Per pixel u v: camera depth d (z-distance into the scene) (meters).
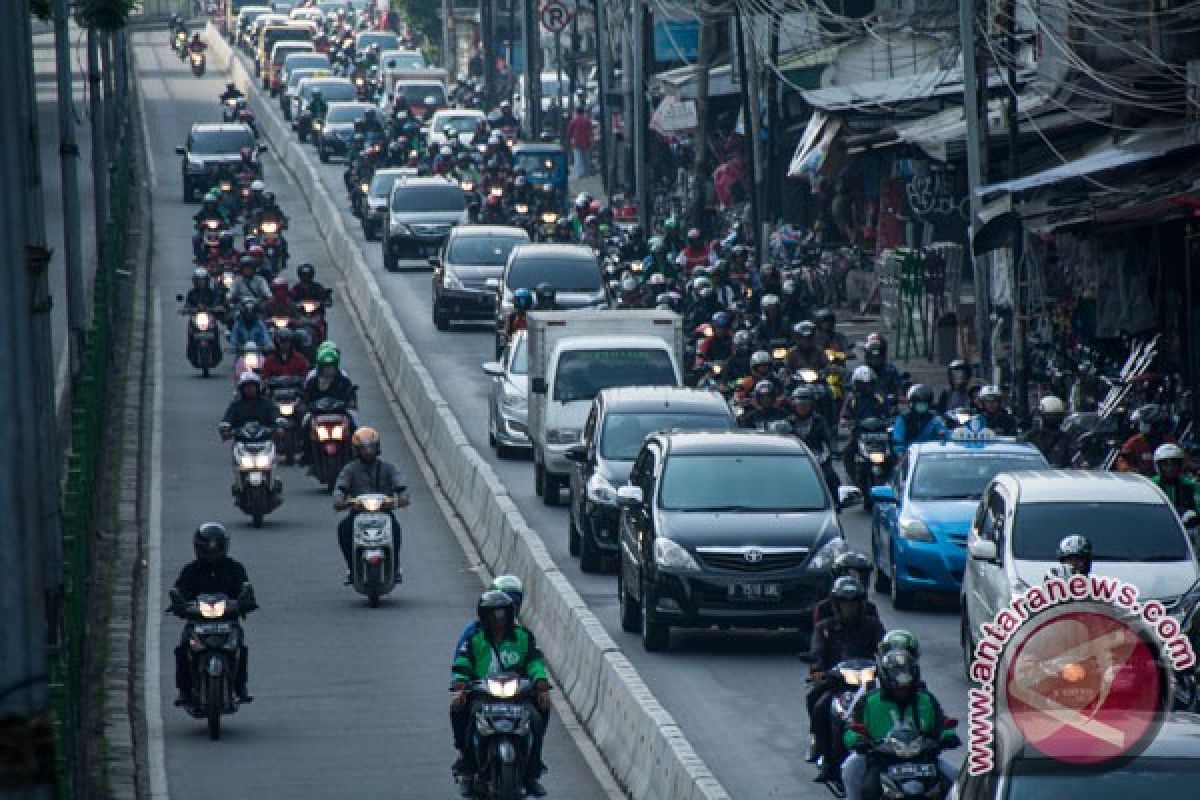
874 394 89.88
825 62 158.12
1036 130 106.12
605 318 96.44
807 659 48.22
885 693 40.38
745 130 142.50
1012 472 63.28
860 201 149.50
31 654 20.84
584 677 59.97
